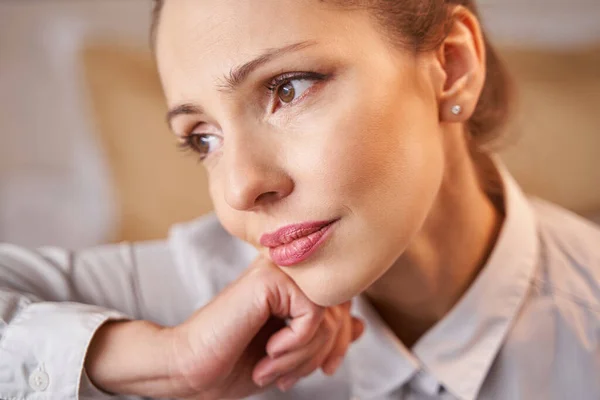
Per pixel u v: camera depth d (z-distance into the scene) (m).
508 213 0.85
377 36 0.62
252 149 0.60
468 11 0.72
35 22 1.83
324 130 0.59
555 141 1.60
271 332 0.76
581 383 0.82
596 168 1.61
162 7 0.65
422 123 0.65
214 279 0.95
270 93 0.60
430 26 0.67
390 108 0.62
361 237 0.61
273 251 0.64
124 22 1.89
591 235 0.94
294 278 0.65
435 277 0.79
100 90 1.72
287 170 0.60
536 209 0.99
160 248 1.00
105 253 0.97
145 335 0.71
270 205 0.61
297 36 0.58
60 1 1.85
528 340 0.82
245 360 0.75
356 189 0.60
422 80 0.66
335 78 0.60
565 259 0.89
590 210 1.61
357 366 0.87
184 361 0.68
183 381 0.69
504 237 0.83
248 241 0.67
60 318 0.72
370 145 0.60
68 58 1.83
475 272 0.83
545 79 1.68
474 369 0.81
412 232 0.64
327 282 0.62
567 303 0.84
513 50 1.74
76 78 1.80
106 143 1.69
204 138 0.70
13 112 1.80
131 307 0.92
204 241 0.98
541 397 0.82
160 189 1.63
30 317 0.73
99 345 0.72
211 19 0.59
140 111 1.68
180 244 0.98
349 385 0.89
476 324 0.81
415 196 0.63
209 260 0.96
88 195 1.78
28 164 1.79
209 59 0.60
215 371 0.69
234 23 0.58
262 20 0.58
